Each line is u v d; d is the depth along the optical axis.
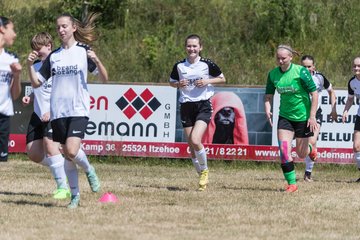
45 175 48.41
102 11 78.81
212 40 74.69
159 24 77.62
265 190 41.25
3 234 26.58
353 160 56.47
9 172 50.59
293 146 57.03
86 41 33.53
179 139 58.03
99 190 38.28
